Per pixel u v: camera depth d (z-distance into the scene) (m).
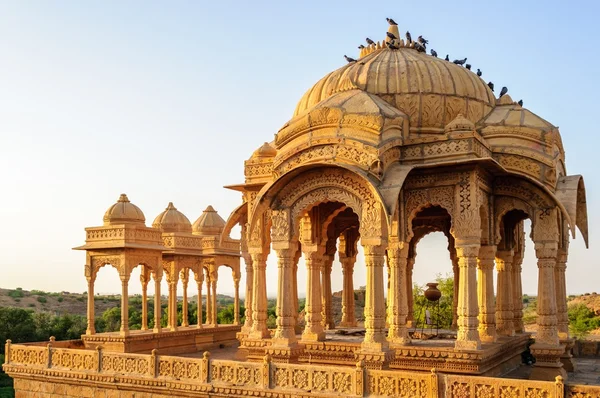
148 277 25.12
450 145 15.77
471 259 15.18
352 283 24.08
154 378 15.77
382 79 18.05
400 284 16.50
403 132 16.72
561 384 11.21
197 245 26.55
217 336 26.86
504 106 18.75
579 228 18.47
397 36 20.75
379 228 14.85
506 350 16.95
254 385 14.24
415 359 15.40
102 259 23.19
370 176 15.14
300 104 20.36
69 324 44.22
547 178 16.56
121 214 23.88
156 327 23.77
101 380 16.70
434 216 22.02
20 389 18.67
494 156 17.11
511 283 19.08
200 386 14.90
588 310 44.66
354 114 15.81
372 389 12.91
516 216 18.84
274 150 19.61
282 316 16.17
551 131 16.94
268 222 18.25
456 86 17.95
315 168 15.88
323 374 13.44
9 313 41.44
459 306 15.14
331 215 18.44
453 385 12.15
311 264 18.09
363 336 18.98
